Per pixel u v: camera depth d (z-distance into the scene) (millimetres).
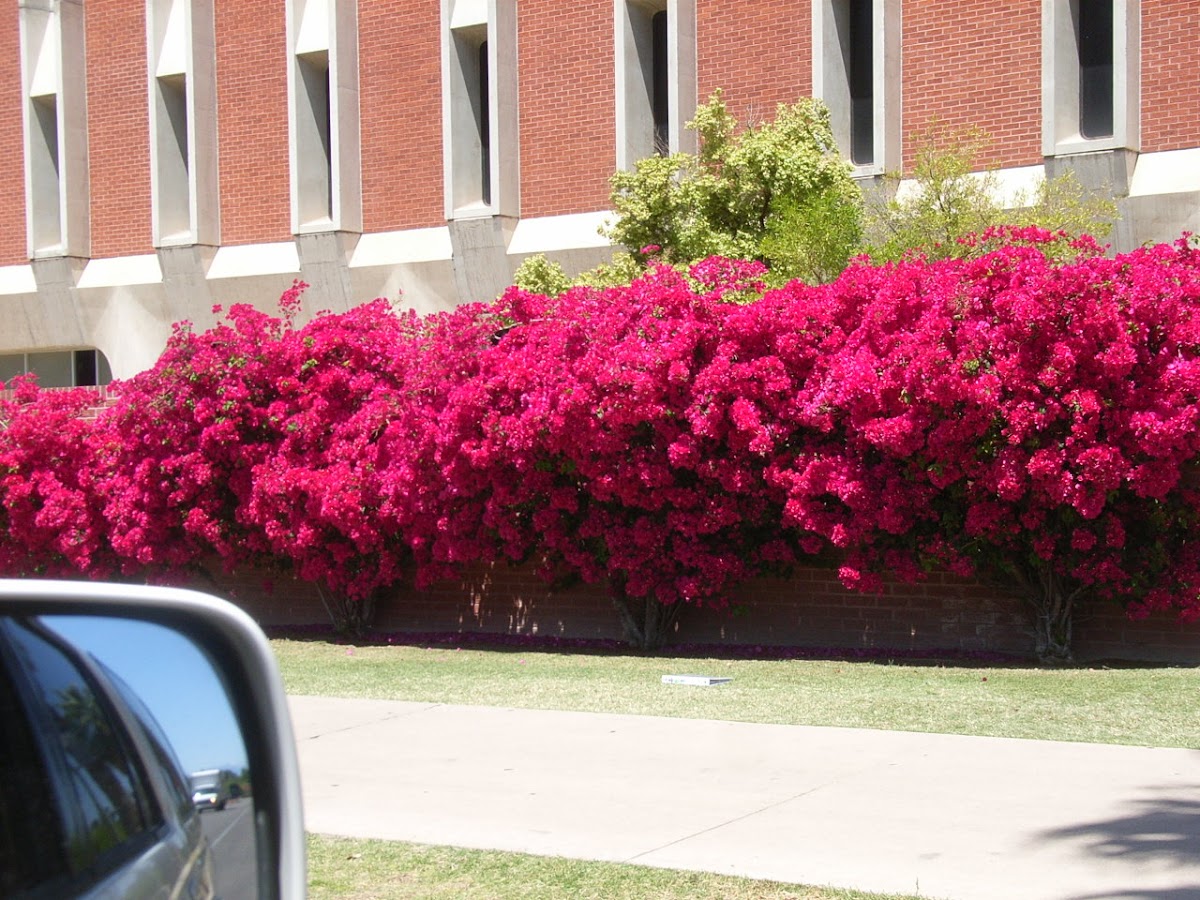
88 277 24719
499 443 13188
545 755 8375
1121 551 11438
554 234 20266
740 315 12047
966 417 10891
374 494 14695
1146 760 7590
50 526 16875
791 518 12281
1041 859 5848
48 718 2492
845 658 12531
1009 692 9992
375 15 21719
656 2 19688
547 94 20328
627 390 12219
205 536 15969
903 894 5461
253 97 23000
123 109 24422
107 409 17344
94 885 2379
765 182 16125
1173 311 10516
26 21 24953
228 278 23031
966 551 11828
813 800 7023
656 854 6215
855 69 18547
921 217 15094
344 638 15555
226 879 2699
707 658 12867
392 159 21734
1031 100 16891
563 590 14641
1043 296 10547
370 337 15539
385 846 6527
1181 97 16125
